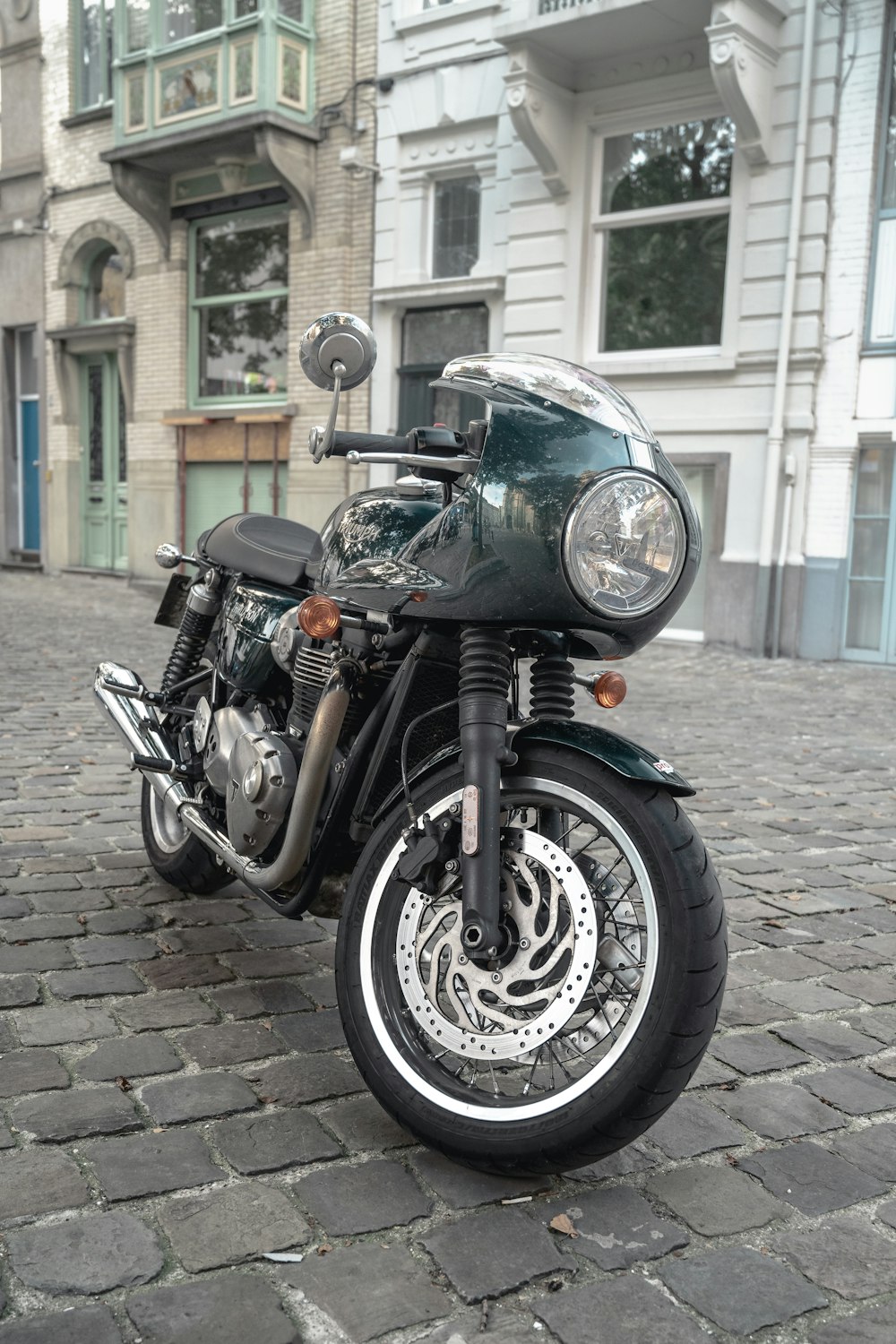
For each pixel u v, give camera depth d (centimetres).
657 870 195
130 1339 165
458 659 225
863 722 762
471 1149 203
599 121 1166
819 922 368
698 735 690
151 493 1611
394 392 1373
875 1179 217
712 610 1121
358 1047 220
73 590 1535
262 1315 171
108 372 1711
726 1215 203
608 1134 193
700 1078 256
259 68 1334
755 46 1027
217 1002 282
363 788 237
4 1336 164
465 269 1312
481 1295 177
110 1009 276
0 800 469
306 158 1379
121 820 446
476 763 206
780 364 1056
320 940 326
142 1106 231
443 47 1268
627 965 207
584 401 210
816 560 1070
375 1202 201
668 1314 176
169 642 986
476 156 1263
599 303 1201
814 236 1041
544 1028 202
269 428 1471
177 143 1412
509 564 202
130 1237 187
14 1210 193
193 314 1566
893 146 1023
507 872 212
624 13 1056
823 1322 176
